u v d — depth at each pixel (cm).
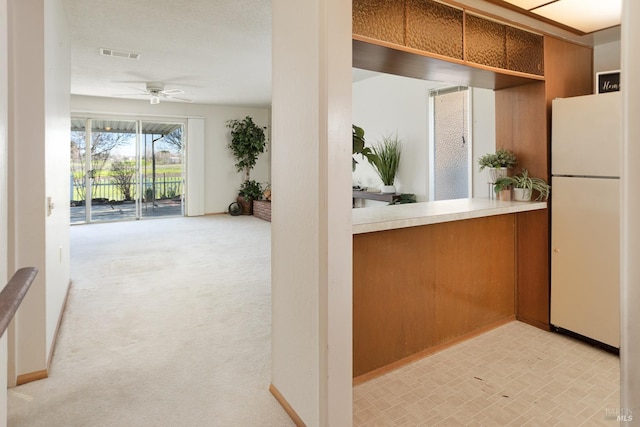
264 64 530
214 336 288
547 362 252
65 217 348
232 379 231
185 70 564
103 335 287
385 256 240
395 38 218
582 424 190
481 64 260
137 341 278
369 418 197
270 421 193
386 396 217
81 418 193
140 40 434
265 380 230
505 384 227
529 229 308
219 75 593
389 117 585
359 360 232
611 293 260
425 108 527
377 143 608
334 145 162
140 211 852
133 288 393
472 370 243
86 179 794
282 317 203
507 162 312
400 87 564
